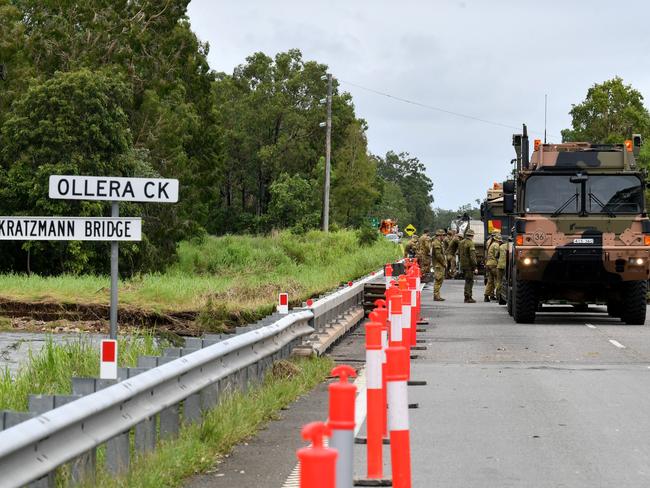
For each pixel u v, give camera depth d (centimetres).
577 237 2925
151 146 5969
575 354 2231
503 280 3722
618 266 2914
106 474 925
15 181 4866
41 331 2895
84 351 1777
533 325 2977
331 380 1795
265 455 1148
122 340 1919
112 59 5938
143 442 1056
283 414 1438
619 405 1527
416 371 1945
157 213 5753
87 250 4912
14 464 748
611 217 2939
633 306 2972
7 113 5072
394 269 4322
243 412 1304
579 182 2950
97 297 3297
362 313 3077
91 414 868
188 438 1128
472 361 2111
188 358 1171
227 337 1611
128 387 965
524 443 1236
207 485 1004
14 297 3203
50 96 4912
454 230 6222
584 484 1017
